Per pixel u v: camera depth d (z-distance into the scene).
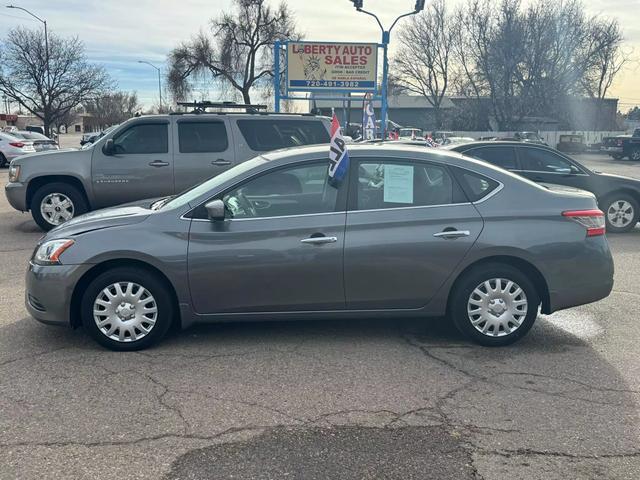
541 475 3.14
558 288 4.91
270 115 10.09
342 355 4.76
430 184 4.91
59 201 9.98
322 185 4.86
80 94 44.94
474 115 54.78
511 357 4.77
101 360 4.59
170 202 5.10
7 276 7.18
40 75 43.25
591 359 4.74
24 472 3.11
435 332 5.33
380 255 4.75
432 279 4.84
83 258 4.62
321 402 3.94
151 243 4.65
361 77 20.84
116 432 3.52
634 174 26.45
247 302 4.78
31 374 4.32
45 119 44.34
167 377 4.30
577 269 4.89
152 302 4.74
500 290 4.89
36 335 5.13
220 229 4.70
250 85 47.47
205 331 5.27
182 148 9.85
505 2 46.25
